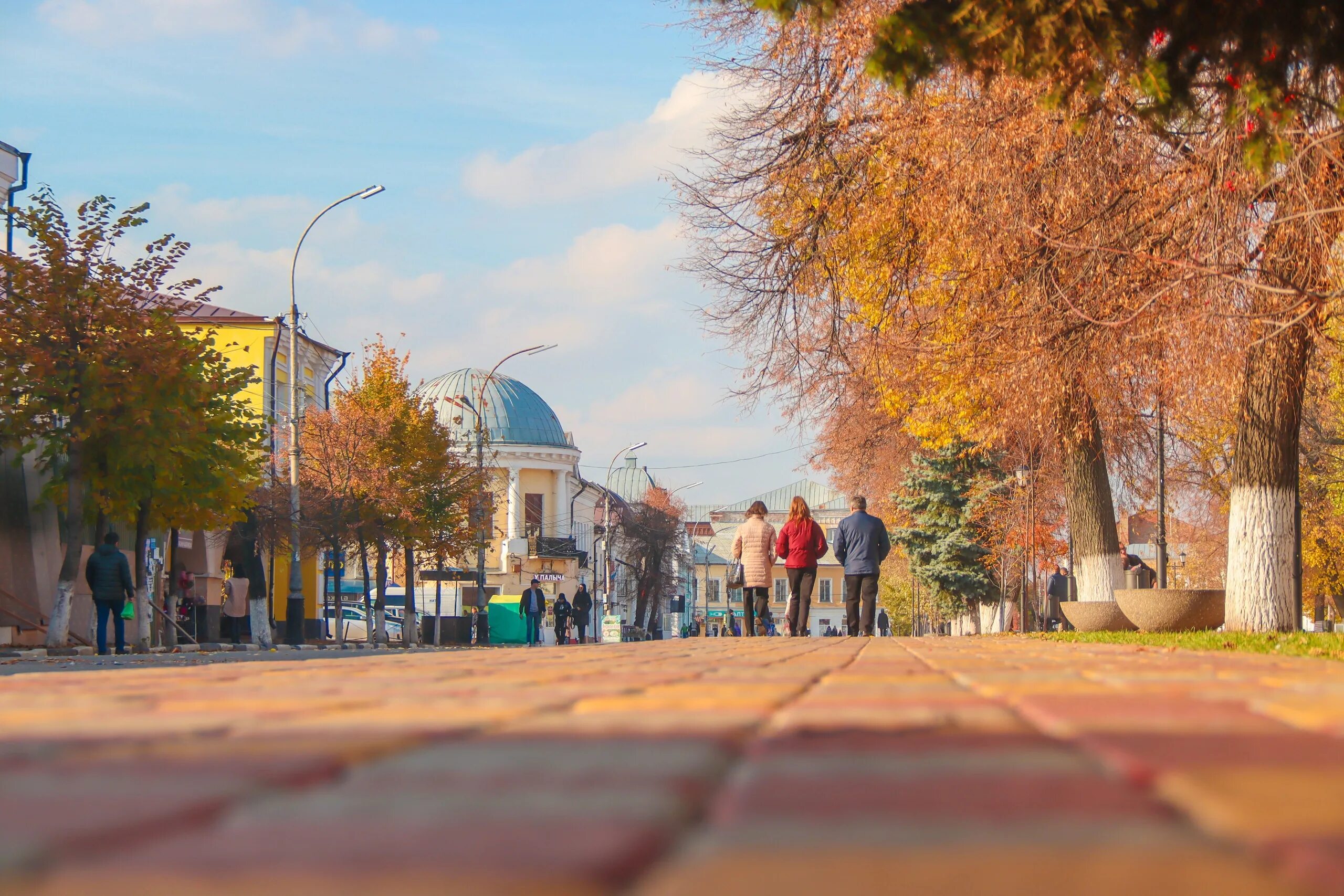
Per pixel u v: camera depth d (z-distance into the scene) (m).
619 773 2.39
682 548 112.94
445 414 101.38
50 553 34.47
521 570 95.25
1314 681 5.68
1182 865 1.42
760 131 23.83
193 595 43.53
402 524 50.50
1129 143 17.34
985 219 18.20
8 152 35.41
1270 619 17.61
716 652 11.30
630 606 118.62
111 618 37.38
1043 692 4.93
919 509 49.66
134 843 1.62
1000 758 2.65
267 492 44.84
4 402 28.08
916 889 1.31
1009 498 45.22
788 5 11.12
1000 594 48.88
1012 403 19.95
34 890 1.32
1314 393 20.72
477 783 2.25
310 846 1.58
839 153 22.78
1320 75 11.29
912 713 3.84
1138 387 20.72
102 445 29.33
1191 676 6.23
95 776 2.41
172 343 29.14
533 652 12.57
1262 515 17.73
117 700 4.87
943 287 21.48
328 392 60.97
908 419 25.83
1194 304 15.95
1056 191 17.80
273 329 58.12
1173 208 16.77
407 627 51.59
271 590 46.31
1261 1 10.23
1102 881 1.34
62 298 28.14
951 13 10.38
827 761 2.60
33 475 34.12
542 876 1.35
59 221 28.73
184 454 29.95
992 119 17.70
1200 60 10.88
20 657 24.17
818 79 22.38
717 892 1.29
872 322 23.89
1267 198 15.45
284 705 4.40
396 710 4.15
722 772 2.44
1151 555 90.81
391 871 1.40
